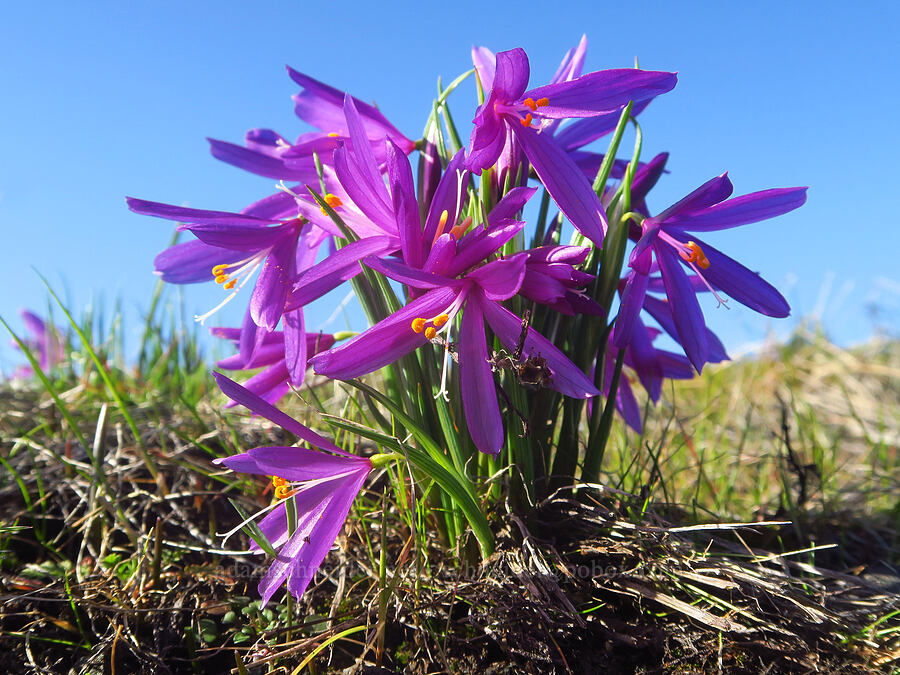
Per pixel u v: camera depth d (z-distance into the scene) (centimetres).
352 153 10
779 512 17
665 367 14
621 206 12
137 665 11
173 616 12
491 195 12
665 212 11
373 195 10
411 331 10
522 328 10
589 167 14
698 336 11
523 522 12
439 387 12
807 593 13
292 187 13
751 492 21
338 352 10
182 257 13
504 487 12
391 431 12
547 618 11
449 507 12
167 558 14
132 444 18
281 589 13
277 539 11
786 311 11
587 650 11
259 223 12
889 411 29
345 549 13
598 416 13
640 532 12
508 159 12
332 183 12
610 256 12
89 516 14
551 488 13
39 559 14
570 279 10
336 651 11
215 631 12
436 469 11
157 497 15
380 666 11
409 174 10
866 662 11
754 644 11
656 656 11
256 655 11
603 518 12
